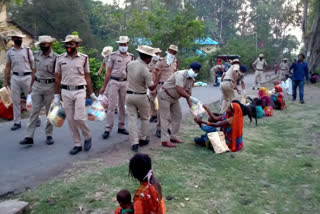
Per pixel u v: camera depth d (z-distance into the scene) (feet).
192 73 19.08
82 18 100.01
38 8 94.84
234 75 27.81
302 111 33.65
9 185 13.96
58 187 13.73
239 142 19.71
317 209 12.84
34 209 12.04
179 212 12.05
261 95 34.47
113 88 21.70
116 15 91.04
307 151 20.06
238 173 16.21
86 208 12.12
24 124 24.98
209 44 118.83
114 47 88.28
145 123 19.69
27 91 23.24
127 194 9.23
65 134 22.40
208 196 13.52
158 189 9.12
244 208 12.70
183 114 31.09
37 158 17.40
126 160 17.39
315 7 88.89
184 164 17.03
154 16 67.77
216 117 20.31
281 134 24.16
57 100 17.97
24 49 22.85
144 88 18.54
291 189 14.58
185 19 68.90
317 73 71.31
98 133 23.09
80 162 16.93
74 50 17.21
